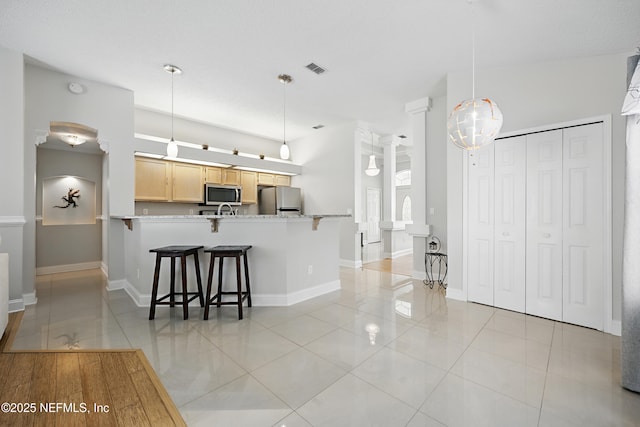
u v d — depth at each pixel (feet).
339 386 5.72
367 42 9.29
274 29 8.68
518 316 9.60
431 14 7.84
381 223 22.18
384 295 12.13
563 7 7.07
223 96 13.97
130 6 7.68
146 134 16.25
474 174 10.99
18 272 10.00
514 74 10.07
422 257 15.19
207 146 16.76
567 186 8.99
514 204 10.04
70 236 16.99
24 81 10.72
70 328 8.49
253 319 9.29
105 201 14.88
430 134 14.64
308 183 21.24
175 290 10.77
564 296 9.04
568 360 6.75
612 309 8.21
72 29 8.70
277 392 5.51
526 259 9.78
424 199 14.82
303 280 11.52
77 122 11.93
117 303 10.91
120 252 13.08
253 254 10.82
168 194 15.94
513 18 7.72
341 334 8.16
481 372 6.23
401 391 5.57
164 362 6.57
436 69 11.10
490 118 7.12
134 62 10.70
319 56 10.20
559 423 4.73
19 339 7.72
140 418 4.77
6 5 7.59
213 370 6.25
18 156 9.89
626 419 4.82
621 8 6.88
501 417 4.86
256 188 20.34
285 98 14.25
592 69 8.66
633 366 5.56
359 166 18.72
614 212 8.21
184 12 7.93
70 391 5.49
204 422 4.72
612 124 8.29
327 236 12.62
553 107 9.30
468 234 11.17
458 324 8.89
